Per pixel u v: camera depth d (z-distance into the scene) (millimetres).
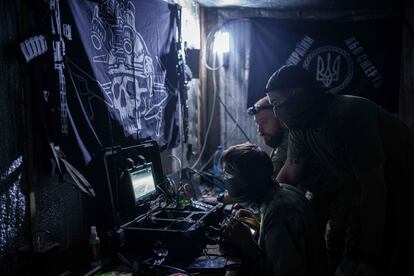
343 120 1664
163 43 3162
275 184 1814
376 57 4457
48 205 1877
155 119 2996
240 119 4715
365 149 1613
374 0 4266
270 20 4578
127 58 2521
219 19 4633
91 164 2131
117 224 2129
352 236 1810
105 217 2152
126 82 2506
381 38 4441
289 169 2273
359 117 1642
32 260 1642
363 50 4477
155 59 2998
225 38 4496
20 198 1688
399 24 4402
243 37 4656
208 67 4613
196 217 2473
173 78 3398
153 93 2957
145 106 2805
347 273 1682
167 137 3258
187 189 3047
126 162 2434
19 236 1686
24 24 1666
